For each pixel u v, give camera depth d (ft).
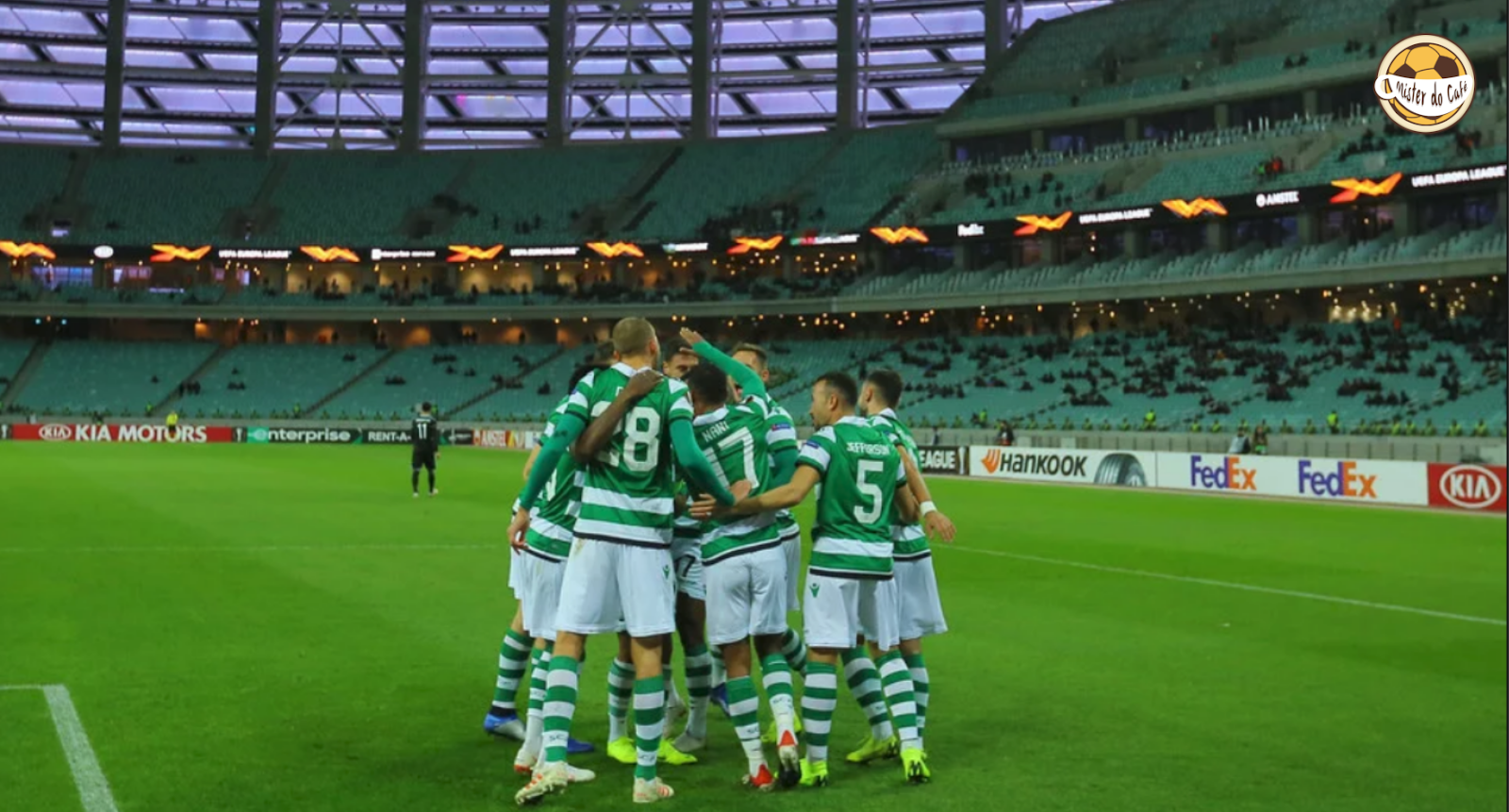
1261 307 195.00
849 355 224.33
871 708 24.03
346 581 48.44
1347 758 24.20
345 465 140.77
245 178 265.34
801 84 262.88
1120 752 24.66
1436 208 177.17
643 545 21.63
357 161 270.26
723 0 261.85
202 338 259.19
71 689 28.81
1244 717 27.66
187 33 262.47
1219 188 191.93
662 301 239.50
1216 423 154.92
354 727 25.88
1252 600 46.55
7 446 180.24
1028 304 204.44
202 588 45.85
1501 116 172.96
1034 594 47.85
